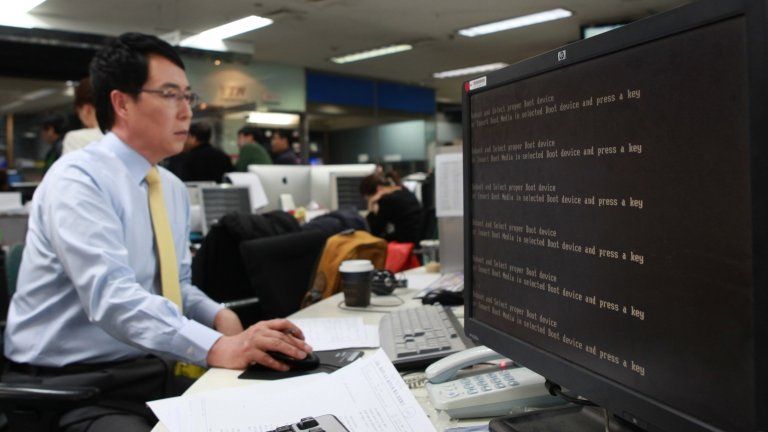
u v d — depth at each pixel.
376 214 3.89
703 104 0.49
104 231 1.26
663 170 0.53
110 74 1.38
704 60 0.48
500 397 0.79
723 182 0.47
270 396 0.84
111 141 1.41
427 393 0.90
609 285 0.60
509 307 0.78
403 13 6.02
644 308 0.55
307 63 8.48
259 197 3.69
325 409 0.79
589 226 0.62
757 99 0.43
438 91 11.03
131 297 1.18
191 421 0.77
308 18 6.09
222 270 2.02
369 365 0.91
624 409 0.58
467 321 0.88
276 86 8.45
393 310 1.49
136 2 5.37
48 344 1.31
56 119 5.39
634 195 0.56
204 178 5.25
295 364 1.02
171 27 6.29
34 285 1.34
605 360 0.61
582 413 0.72
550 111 0.68
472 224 0.87
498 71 0.77
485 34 6.98
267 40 7.02
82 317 1.32
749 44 0.44
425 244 2.38
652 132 0.54
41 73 7.65
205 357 1.09
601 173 0.60
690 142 0.50
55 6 5.44
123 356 1.35
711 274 0.49
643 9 6.00
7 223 3.32
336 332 1.24
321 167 4.26
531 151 0.72
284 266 1.93
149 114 1.39
